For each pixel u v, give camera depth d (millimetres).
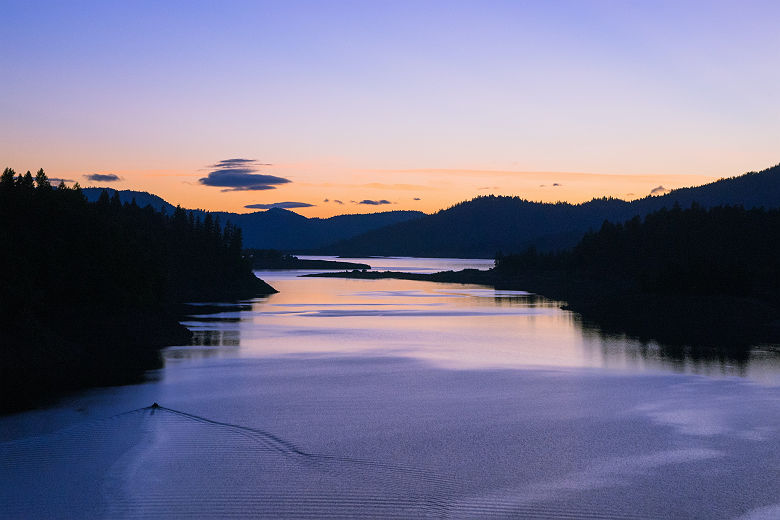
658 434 33469
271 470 27047
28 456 28156
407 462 28500
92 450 29109
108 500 23469
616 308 107188
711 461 29141
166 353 60156
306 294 164750
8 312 54781
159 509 22781
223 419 35125
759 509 23906
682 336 78500
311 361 55750
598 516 23062
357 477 26438
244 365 53406
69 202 84125
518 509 23547
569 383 46750
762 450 30797
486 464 28375
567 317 102000
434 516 22797
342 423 34844
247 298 148500
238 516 22375
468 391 43656
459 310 115125
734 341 73875
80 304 72938
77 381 46031
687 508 23906
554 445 31328
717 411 38500
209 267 166500
